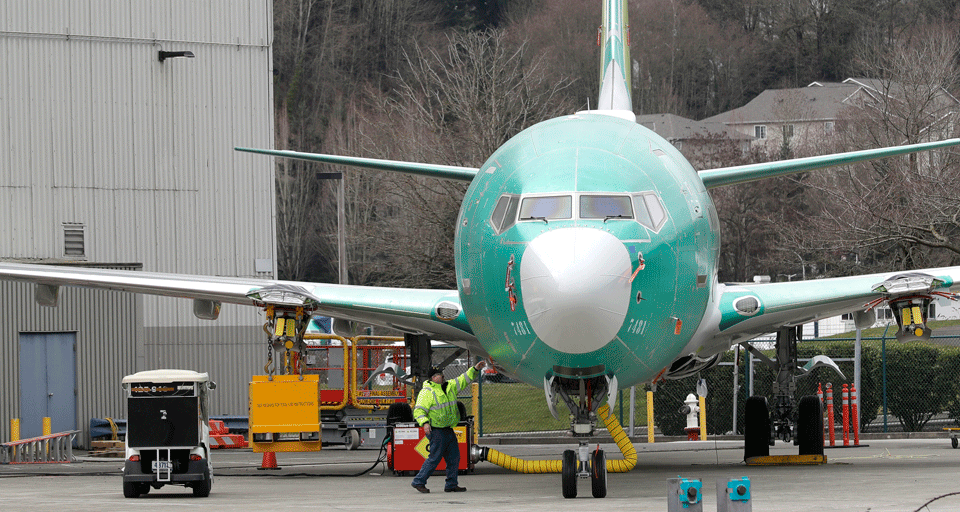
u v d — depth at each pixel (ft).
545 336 154.20
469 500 169.07
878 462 241.96
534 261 154.10
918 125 533.55
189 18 416.05
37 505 169.17
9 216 391.24
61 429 357.82
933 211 448.24
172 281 220.02
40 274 222.48
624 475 211.20
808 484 183.93
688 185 179.42
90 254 401.90
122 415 368.89
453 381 186.70
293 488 201.98
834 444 314.35
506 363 176.65
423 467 186.91
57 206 398.01
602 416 198.08
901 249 470.80
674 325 168.35
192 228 415.03
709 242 179.63
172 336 409.28
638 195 165.37
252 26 423.64
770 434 254.27
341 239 545.85
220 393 413.39
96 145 403.75
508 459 220.02
